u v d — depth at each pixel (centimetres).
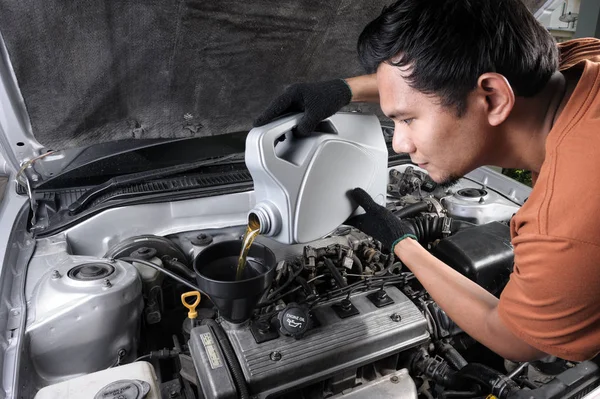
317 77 162
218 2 122
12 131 130
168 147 159
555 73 82
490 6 70
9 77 119
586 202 63
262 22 133
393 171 182
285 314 103
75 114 129
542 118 81
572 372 103
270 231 101
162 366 125
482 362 138
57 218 143
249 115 160
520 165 89
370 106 178
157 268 121
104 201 142
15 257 122
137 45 124
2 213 141
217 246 103
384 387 112
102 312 106
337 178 106
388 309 115
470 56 69
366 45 80
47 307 105
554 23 363
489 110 76
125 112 139
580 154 67
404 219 149
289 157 102
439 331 125
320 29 143
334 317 111
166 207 146
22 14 105
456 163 84
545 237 67
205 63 137
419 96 76
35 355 101
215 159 168
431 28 70
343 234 143
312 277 121
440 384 116
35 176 148
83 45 117
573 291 65
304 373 101
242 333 104
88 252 139
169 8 119
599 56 95
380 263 133
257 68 147
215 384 92
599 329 70
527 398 96
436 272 98
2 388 86
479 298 92
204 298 135
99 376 86
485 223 158
